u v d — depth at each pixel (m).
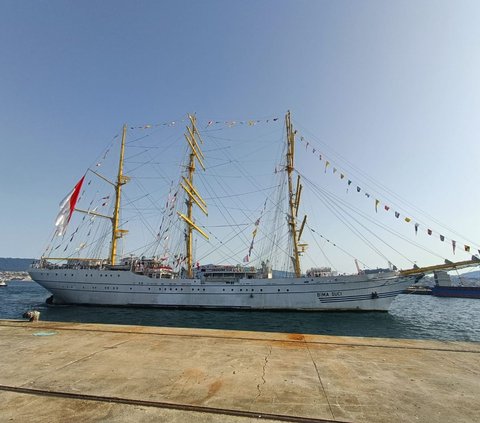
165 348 8.80
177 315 36.09
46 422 4.57
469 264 35.34
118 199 48.53
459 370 7.07
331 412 4.93
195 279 39.94
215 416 4.77
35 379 6.36
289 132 45.94
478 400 5.46
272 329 29.11
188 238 46.78
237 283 39.03
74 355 8.09
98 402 5.27
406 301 66.56
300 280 38.12
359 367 7.21
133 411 4.93
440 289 82.44
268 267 44.34
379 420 4.69
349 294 37.53
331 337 10.27
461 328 31.70
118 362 7.50
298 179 44.28
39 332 10.85
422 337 27.33
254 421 4.64
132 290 41.09
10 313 37.72
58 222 34.09
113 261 46.47
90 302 42.09
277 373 6.75
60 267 46.00
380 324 32.12
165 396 5.50
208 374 6.67
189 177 50.53
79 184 35.16
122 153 49.97
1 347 8.89
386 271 39.59
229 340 9.78
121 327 11.66
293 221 43.38
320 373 6.77
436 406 5.20
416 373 6.84
